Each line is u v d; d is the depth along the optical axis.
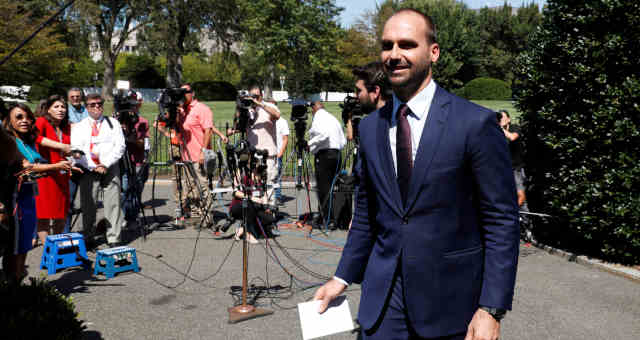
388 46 1.93
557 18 6.67
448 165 1.85
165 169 14.20
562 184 6.36
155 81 55.00
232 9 44.91
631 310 4.62
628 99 5.65
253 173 6.07
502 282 1.78
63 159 6.36
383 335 2.00
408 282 1.91
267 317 4.42
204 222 8.17
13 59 30.05
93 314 4.47
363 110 5.81
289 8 50.44
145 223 7.85
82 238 5.97
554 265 6.11
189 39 45.78
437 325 1.88
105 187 6.71
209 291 5.12
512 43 71.00
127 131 7.99
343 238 7.48
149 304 4.73
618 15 5.89
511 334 4.08
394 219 1.96
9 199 3.96
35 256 6.36
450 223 1.87
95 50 50.22
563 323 4.31
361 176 2.20
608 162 5.82
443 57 62.66
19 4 30.33
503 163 1.84
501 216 1.83
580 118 6.12
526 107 7.09
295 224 8.38
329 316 2.10
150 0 41.47
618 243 5.84
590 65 6.04
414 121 1.96
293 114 8.31
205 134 7.89
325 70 54.19
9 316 2.60
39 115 6.36
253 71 66.75
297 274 5.71
